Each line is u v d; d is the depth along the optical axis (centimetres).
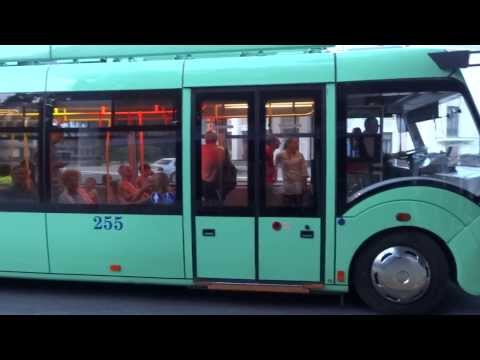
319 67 504
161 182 538
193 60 536
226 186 523
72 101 553
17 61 586
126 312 520
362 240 499
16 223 569
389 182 495
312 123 507
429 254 491
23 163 569
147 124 538
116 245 548
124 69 544
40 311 524
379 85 495
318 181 505
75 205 556
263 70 514
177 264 536
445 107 489
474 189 485
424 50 495
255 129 516
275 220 514
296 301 550
